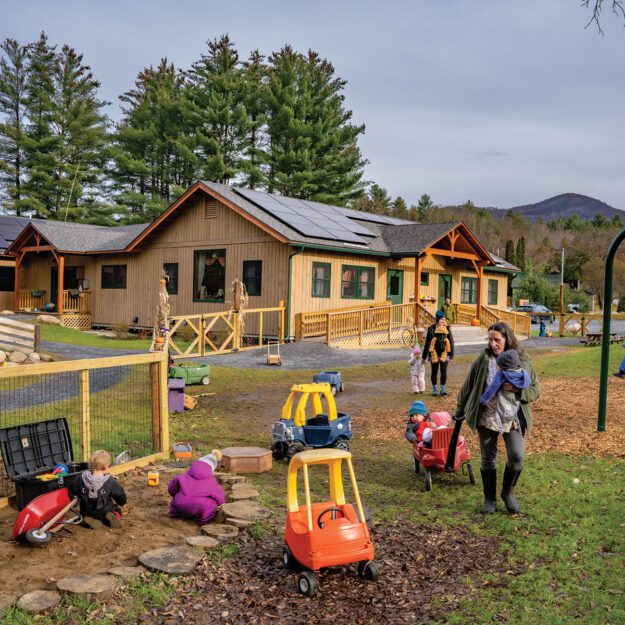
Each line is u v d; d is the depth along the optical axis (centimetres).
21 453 696
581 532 611
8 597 470
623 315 6103
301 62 5784
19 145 5622
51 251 3262
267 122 5600
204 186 2688
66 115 5756
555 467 843
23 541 572
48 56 5788
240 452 901
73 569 527
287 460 964
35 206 5409
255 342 2575
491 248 15250
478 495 754
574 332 3575
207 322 2764
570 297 6619
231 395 1508
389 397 1478
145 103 6034
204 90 5484
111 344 2453
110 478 618
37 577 508
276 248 2511
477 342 2845
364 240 2836
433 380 1477
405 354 2334
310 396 1489
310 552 510
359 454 982
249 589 516
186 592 503
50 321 3050
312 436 954
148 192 5984
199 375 1636
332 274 2659
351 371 1895
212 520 666
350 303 2745
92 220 5638
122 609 470
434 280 3253
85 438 792
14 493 694
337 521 533
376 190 10156
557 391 1379
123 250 3028
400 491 789
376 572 530
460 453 793
